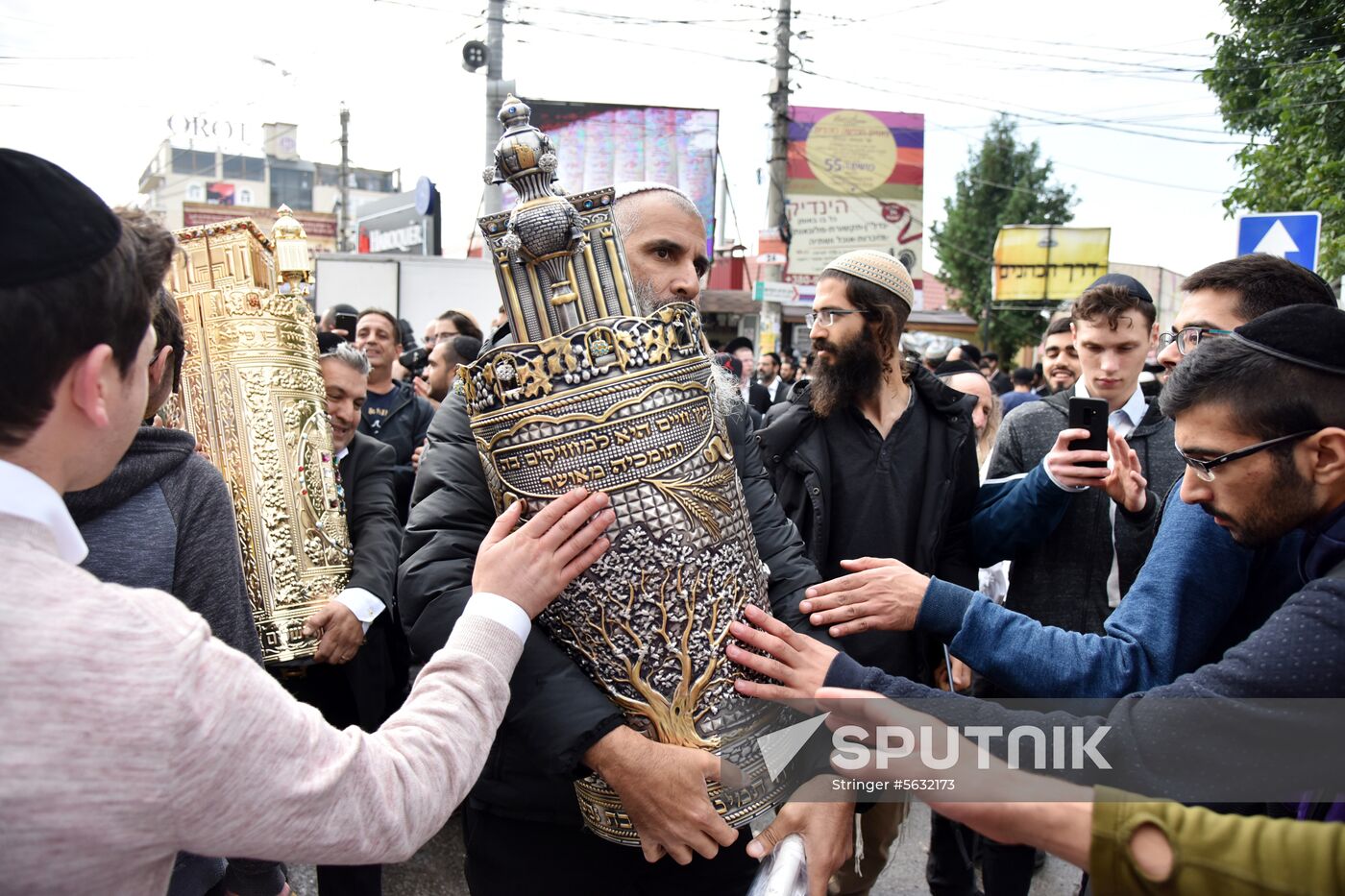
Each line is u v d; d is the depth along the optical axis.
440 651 1.02
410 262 9.98
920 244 15.06
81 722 0.69
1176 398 1.18
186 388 1.89
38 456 0.79
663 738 1.20
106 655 0.71
